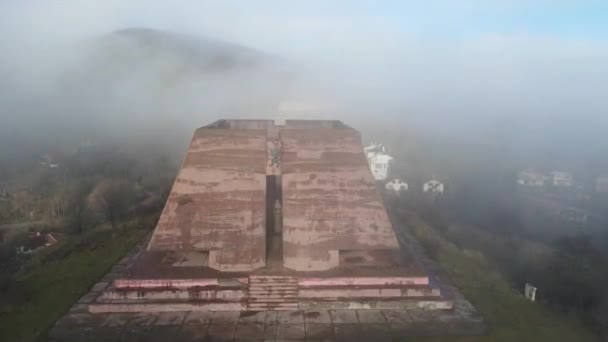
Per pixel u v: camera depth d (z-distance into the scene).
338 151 22.44
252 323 17.70
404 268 19.88
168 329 17.27
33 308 19.34
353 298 18.97
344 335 16.97
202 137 22.34
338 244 20.36
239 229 20.47
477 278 23.05
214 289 18.81
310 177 21.53
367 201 21.30
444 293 20.25
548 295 22.67
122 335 16.89
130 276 19.05
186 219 20.61
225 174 21.47
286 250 20.12
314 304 18.73
